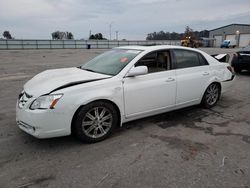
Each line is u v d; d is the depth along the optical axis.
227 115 4.79
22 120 3.24
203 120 4.50
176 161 3.01
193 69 4.67
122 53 4.33
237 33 61.78
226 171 2.79
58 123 3.19
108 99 3.51
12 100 5.73
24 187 2.49
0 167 2.84
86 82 3.43
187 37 47.75
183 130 4.01
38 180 2.61
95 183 2.55
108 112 3.61
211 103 5.22
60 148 3.34
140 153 3.21
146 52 4.05
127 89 3.70
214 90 5.21
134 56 4.00
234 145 3.47
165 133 3.88
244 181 2.60
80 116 3.32
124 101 3.71
